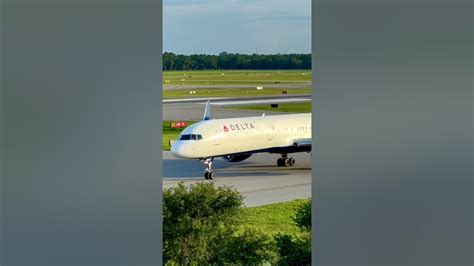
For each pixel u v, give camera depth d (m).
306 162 88.06
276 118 76.12
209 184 64.62
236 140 73.75
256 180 87.06
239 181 87.06
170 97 100.31
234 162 87.19
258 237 66.38
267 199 86.81
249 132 74.81
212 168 86.56
